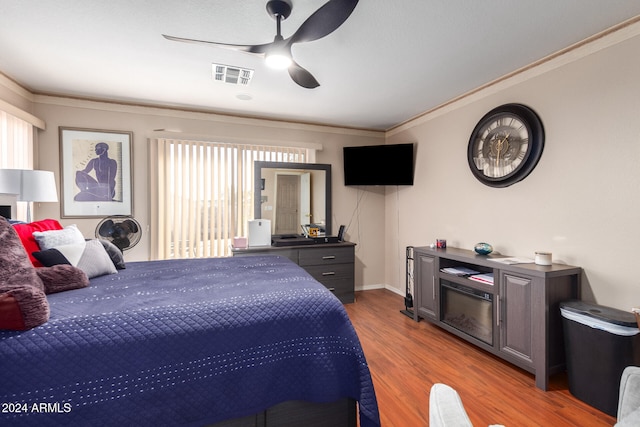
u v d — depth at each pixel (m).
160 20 1.94
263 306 1.43
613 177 2.03
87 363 1.12
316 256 3.78
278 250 3.63
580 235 2.21
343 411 1.54
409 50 2.30
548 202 2.42
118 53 2.36
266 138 4.05
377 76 2.76
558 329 2.08
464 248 3.22
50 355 1.08
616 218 2.01
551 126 2.39
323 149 4.34
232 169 3.87
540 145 2.45
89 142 3.32
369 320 3.29
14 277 1.28
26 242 1.80
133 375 1.16
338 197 4.42
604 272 2.07
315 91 3.13
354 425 1.55
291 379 1.40
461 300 2.75
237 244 3.63
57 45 2.24
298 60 2.47
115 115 3.43
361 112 3.80
